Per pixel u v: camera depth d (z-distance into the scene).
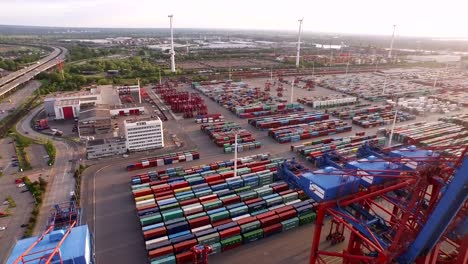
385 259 36.56
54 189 81.81
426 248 37.22
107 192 80.69
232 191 77.12
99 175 90.25
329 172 47.56
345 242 61.78
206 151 108.81
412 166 48.91
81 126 118.69
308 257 58.03
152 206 70.56
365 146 66.44
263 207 71.19
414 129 124.38
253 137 123.06
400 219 41.34
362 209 46.19
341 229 63.16
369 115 146.75
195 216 66.19
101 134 117.56
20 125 133.50
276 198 73.00
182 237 60.12
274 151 109.00
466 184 30.42
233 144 110.69
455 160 37.81
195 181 82.44
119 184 85.06
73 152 106.12
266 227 64.31
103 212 71.94
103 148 102.25
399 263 39.59
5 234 64.25
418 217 41.31
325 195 43.88
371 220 44.44
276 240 62.81
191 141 118.06
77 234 35.72
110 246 60.91
